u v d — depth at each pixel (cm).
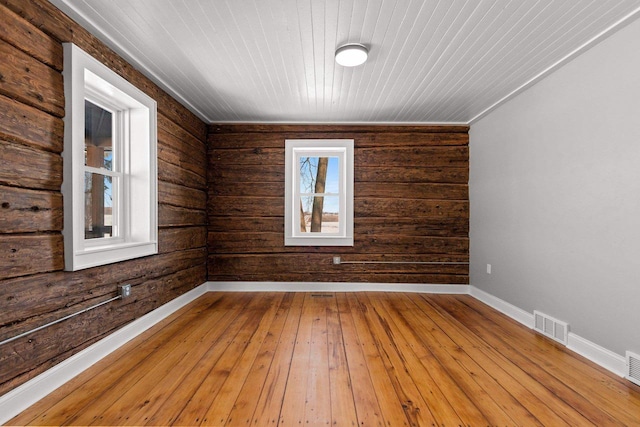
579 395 181
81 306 205
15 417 158
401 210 420
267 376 199
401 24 204
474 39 221
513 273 319
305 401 173
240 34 217
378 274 420
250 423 156
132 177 278
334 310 336
